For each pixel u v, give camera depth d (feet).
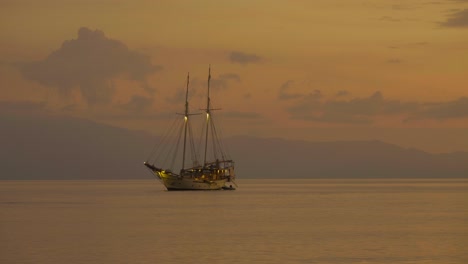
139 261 429.38
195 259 436.76
